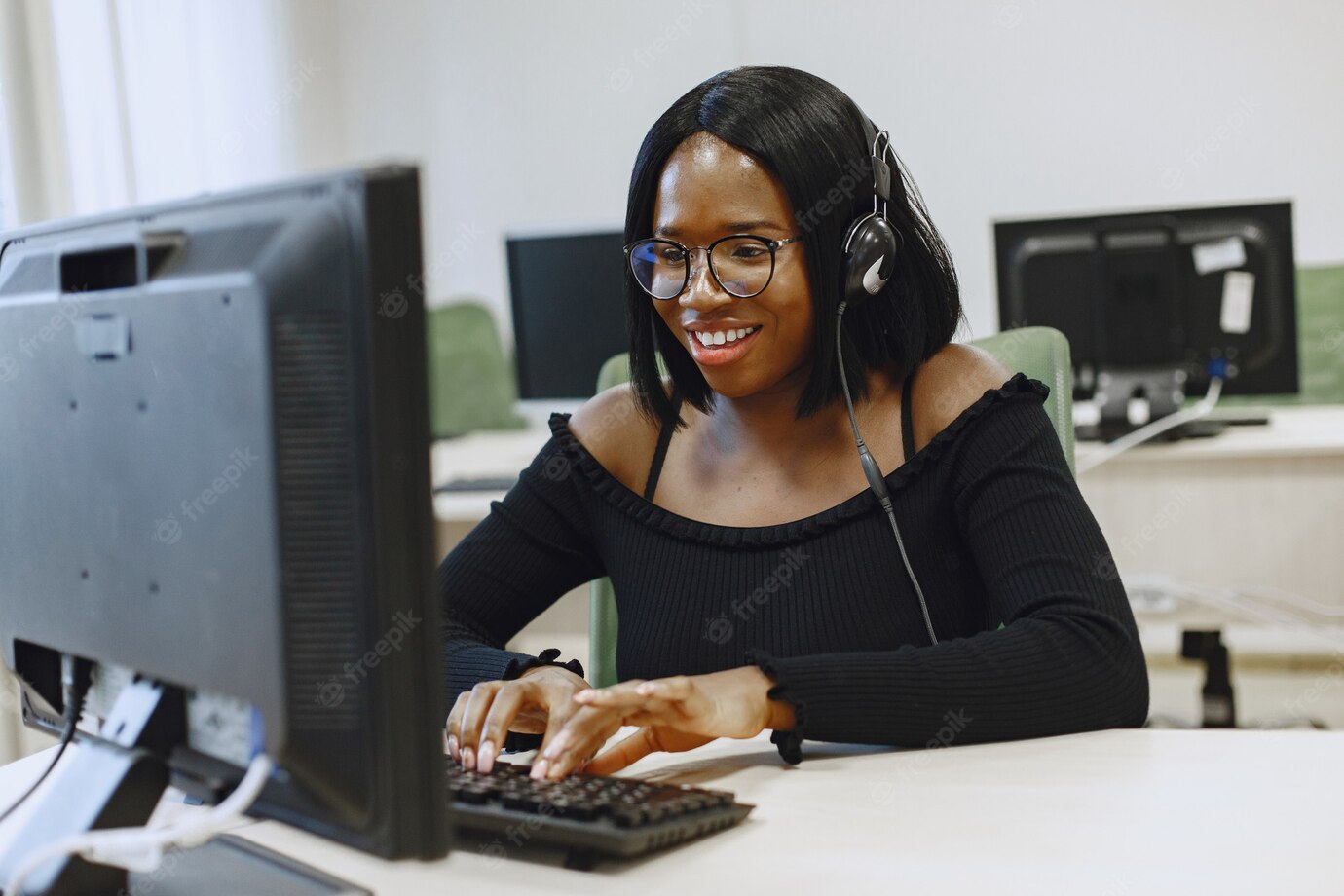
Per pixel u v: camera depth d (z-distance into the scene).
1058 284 2.64
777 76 1.16
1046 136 4.26
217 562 0.66
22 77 2.80
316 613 0.62
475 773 0.88
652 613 1.21
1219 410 3.01
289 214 0.63
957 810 0.82
